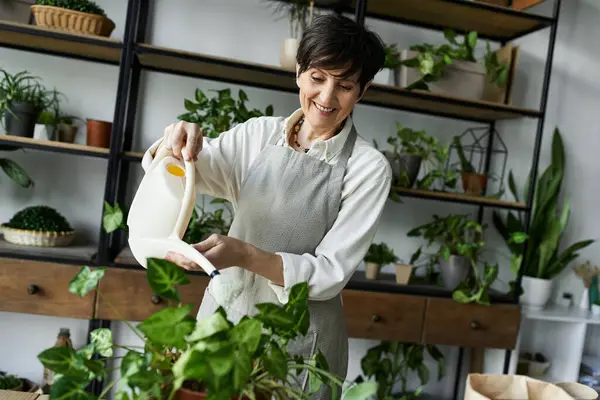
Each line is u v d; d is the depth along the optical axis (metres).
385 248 2.39
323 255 1.08
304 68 1.04
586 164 2.74
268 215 1.17
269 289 1.15
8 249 1.89
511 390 1.13
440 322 2.25
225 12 2.33
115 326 2.27
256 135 1.23
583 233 2.77
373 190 1.14
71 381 0.54
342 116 1.10
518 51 2.37
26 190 2.24
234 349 0.49
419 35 2.55
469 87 2.29
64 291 1.91
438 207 2.63
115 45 1.91
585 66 2.71
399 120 2.57
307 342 1.15
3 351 2.28
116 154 1.92
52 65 2.21
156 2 2.28
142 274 1.95
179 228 0.82
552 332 2.69
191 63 2.09
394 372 2.45
